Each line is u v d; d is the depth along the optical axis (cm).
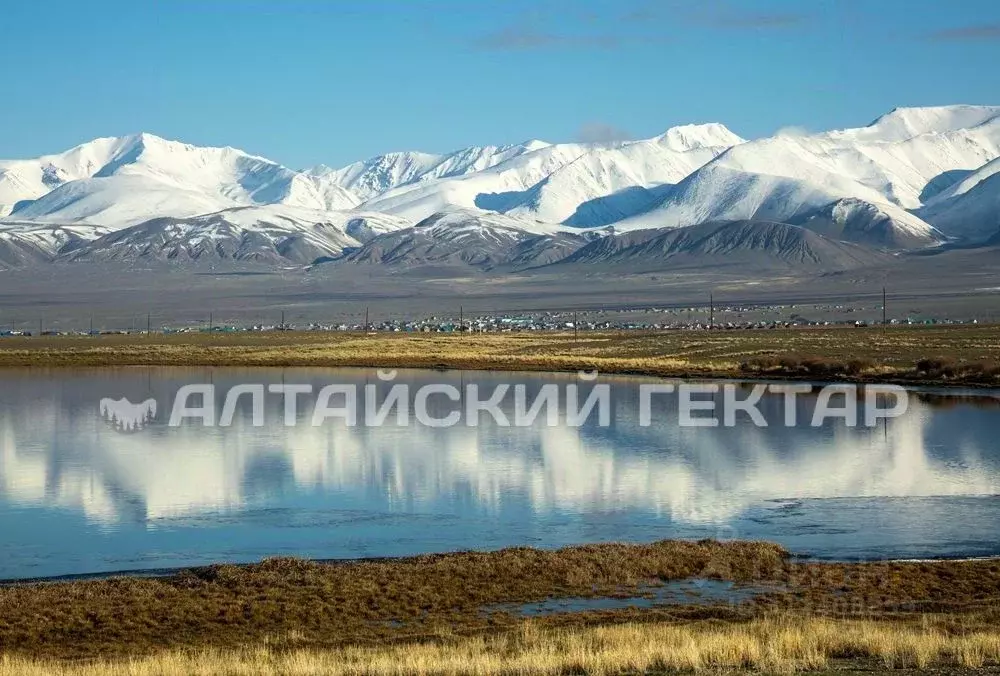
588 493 7294
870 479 7644
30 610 4469
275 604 4562
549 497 7175
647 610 4400
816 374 15362
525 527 6309
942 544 5662
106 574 5278
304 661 3647
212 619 4412
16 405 12619
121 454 9069
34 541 6038
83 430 10531
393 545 5891
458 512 6744
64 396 13612
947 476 7712
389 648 3903
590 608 4528
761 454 8838
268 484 7712
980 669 3388
